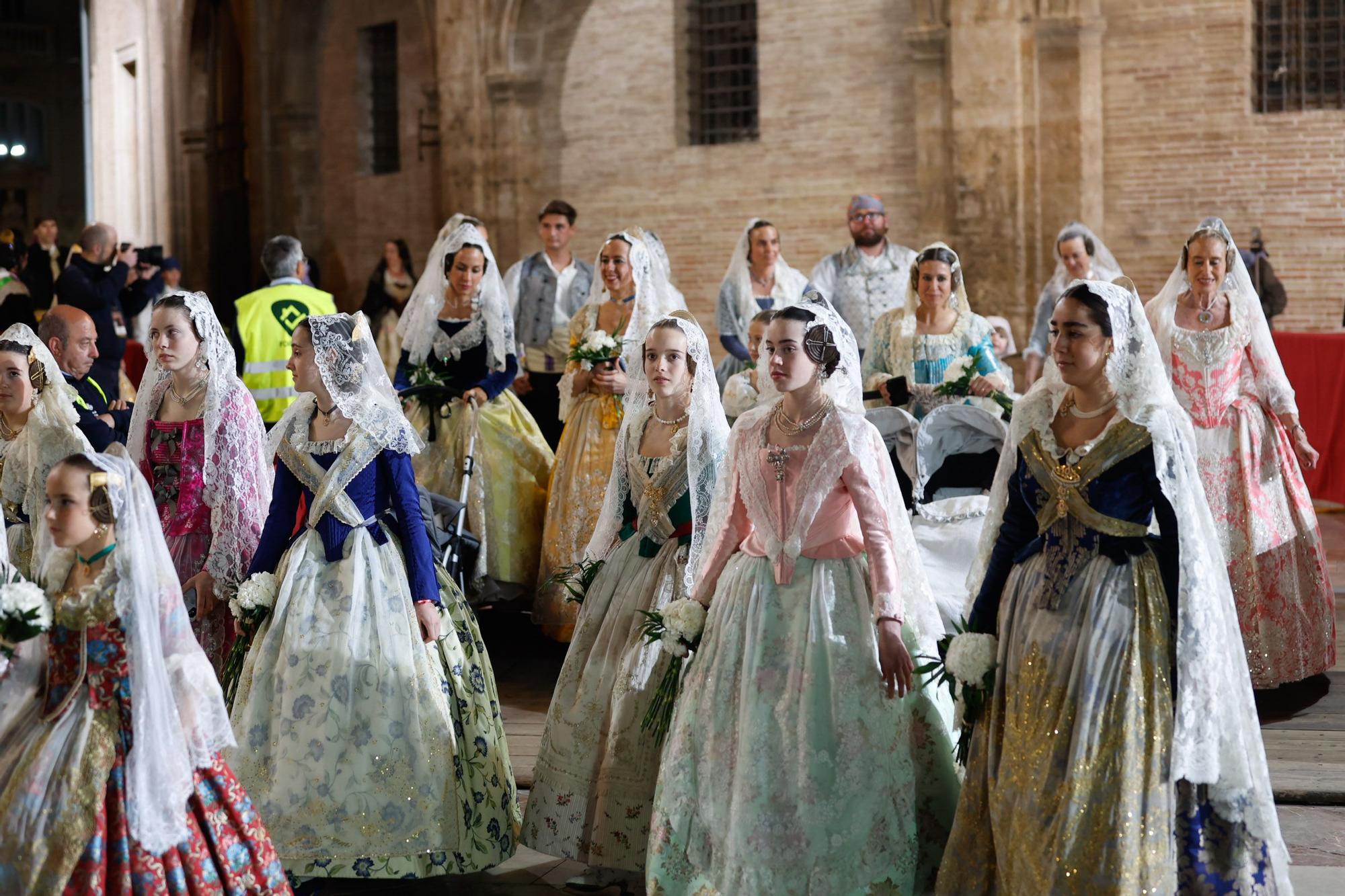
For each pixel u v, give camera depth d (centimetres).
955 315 655
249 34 1895
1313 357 1020
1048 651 348
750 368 803
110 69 2395
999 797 348
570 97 1527
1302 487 602
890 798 362
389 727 405
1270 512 591
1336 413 997
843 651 367
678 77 1461
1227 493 588
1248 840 344
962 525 572
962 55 1263
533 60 1543
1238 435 591
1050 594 352
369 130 1803
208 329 469
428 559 423
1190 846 343
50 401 491
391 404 432
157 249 1266
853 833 357
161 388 481
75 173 3544
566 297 841
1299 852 438
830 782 358
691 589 416
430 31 1645
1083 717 337
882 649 362
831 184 1380
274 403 768
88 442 493
